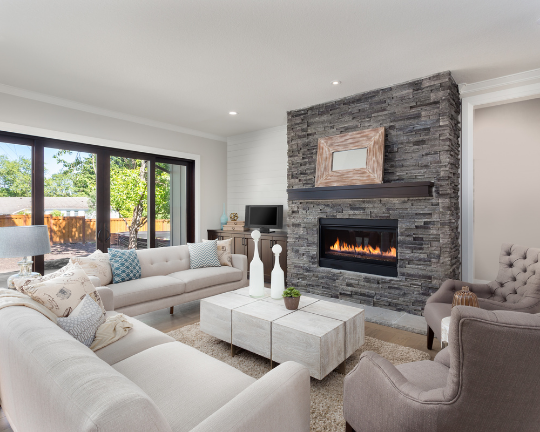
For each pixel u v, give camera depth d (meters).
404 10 2.29
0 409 1.88
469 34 2.61
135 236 4.94
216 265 4.11
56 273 2.10
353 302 3.98
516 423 1.03
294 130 4.54
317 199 4.09
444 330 2.10
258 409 1.00
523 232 4.43
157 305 3.20
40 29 2.50
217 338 2.84
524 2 2.21
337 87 3.72
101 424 0.69
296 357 2.11
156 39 2.66
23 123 3.73
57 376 0.86
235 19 2.39
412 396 1.17
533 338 0.95
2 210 3.72
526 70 3.29
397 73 3.35
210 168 5.93
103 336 1.79
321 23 2.45
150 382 1.38
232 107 4.43
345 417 1.52
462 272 3.72
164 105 4.32
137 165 4.98
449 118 3.33
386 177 3.71
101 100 4.12
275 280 2.76
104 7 2.24
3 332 1.25
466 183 3.68
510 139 4.51
